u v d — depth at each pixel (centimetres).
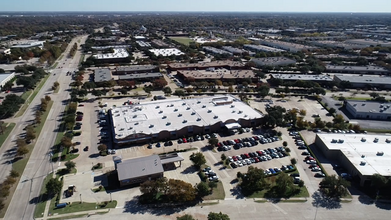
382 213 7725
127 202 8044
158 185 7906
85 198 8200
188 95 17738
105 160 10231
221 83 19275
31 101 16388
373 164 9362
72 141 11556
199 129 12344
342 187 8169
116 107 14038
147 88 17788
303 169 9844
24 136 12050
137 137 11362
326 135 11494
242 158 10512
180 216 7512
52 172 9450
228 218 6831
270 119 12619
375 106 14850
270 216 7581
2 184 8606
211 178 9119
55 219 7381
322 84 19875
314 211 7781
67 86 19412
